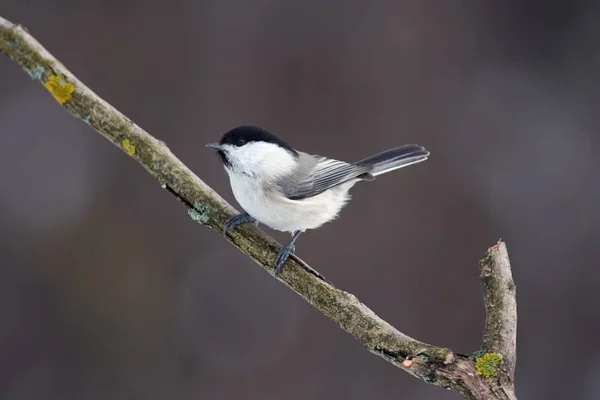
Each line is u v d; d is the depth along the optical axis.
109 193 10.70
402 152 8.23
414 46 11.45
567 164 10.80
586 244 10.34
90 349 9.77
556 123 11.09
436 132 10.97
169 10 11.30
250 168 7.17
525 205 10.53
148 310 10.00
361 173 7.91
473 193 10.59
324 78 11.12
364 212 10.38
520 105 11.27
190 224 10.52
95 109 6.25
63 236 10.32
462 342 9.63
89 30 11.09
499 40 11.78
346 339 9.95
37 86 11.30
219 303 10.04
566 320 10.02
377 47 11.41
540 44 11.76
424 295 9.93
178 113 10.82
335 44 11.34
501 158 10.89
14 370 9.58
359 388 9.67
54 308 9.95
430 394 9.65
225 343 9.85
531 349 9.93
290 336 9.95
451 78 11.36
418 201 10.48
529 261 10.34
